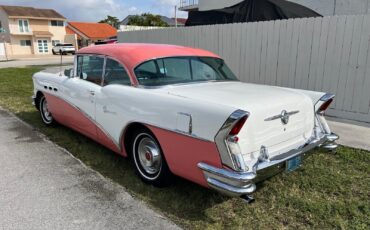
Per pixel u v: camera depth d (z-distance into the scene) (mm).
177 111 2941
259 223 2881
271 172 2850
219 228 2797
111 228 2760
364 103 6070
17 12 51125
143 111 3295
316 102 3514
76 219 2881
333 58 6348
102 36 57469
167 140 3090
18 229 2730
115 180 3695
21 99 8461
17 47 51281
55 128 5730
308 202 3209
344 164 4117
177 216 2971
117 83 3848
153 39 10367
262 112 2783
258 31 7500
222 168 2646
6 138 5156
